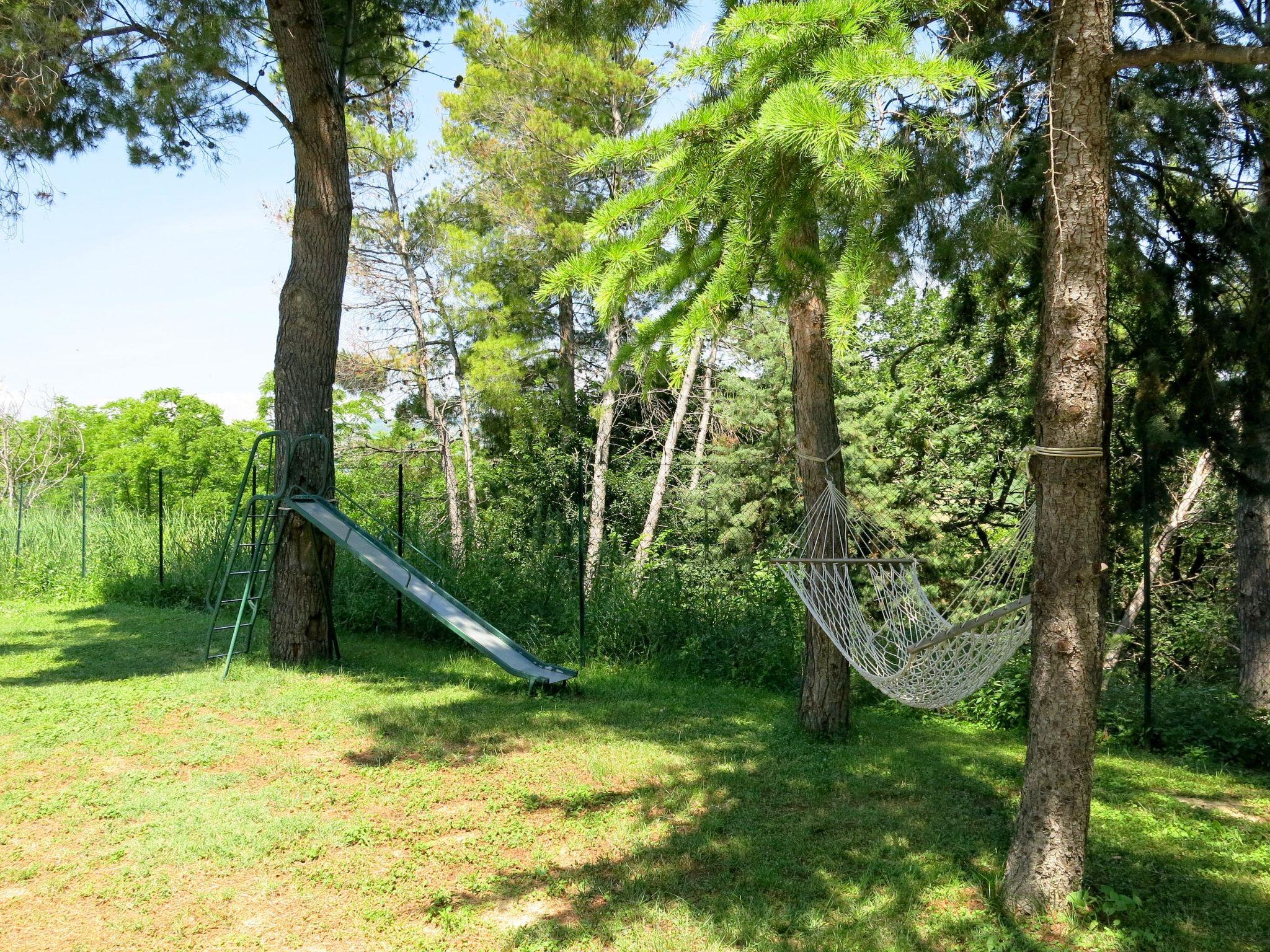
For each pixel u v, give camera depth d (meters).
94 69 10.44
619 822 5.27
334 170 9.81
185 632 11.48
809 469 7.09
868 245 3.24
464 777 6.08
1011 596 9.62
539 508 20.33
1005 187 5.36
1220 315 7.17
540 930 3.93
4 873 4.41
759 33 2.81
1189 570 15.66
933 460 15.75
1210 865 4.85
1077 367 4.02
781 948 3.78
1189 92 6.61
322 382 9.84
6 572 14.77
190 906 4.15
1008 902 4.18
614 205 3.12
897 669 6.08
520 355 22.81
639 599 10.95
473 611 10.08
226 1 9.49
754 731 7.46
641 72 18.77
